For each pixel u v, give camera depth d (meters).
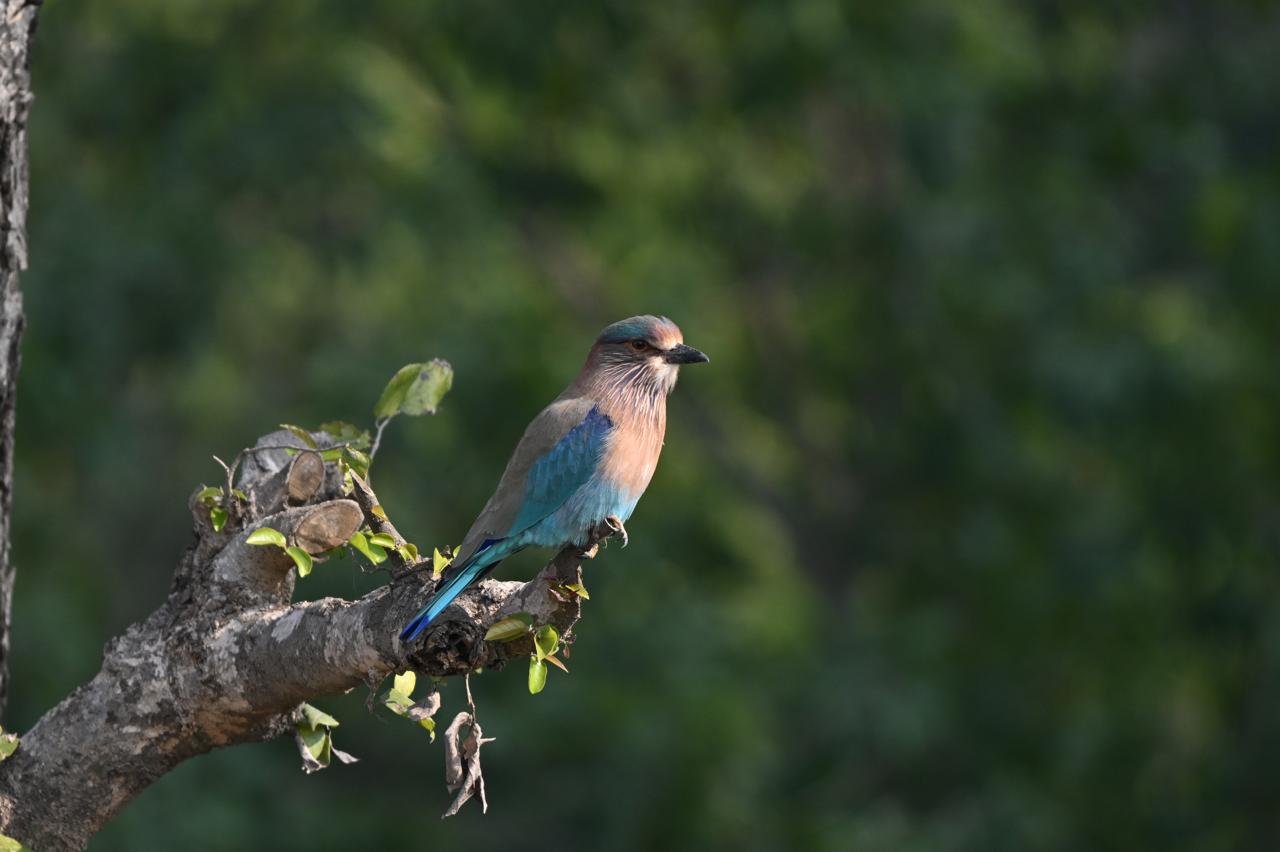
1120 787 17.52
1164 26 19.67
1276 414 17.70
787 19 16.66
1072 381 17.03
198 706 5.84
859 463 18.75
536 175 17.36
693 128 18.02
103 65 16.17
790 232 18.73
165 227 15.17
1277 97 18.97
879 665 16.95
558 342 15.82
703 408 19.50
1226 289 18.23
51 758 5.93
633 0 16.48
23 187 6.51
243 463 6.17
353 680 5.70
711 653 15.33
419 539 14.57
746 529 17.53
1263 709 17.53
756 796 15.86
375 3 16.05
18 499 14.93
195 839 13.91
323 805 15.78
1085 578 17.39
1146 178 19.28
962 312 17.53
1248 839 17.70
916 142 16.97
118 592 18.19
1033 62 18.22
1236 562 17.75
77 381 14.88
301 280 17.16
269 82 15.64
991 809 16.36
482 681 14.83
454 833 16.06
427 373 6.40
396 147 15.66
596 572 15.28
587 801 14.77
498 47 15.95
